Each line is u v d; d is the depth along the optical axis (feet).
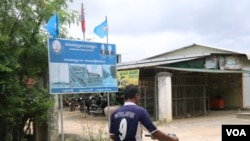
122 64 72.49
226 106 84.89
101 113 71.26
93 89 29.96
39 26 33.37
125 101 14.39
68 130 48.26
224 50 79.97
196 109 67.15
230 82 84.53
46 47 33.53
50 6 33.73
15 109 27.68
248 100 82.12
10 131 30.78
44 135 36.96
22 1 31.71
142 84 58.34
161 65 58.95
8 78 27.04
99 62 30.60
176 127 50.96
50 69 26.91
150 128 13.52
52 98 33.81
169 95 57.93
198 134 43.73
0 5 30.60
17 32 31.35
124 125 13.67
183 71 63.36
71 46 28.40
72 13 36.27
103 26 32.40
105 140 32.40
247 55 74.95
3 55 26.78
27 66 32.65
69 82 28.09
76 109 92.07
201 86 68.74
